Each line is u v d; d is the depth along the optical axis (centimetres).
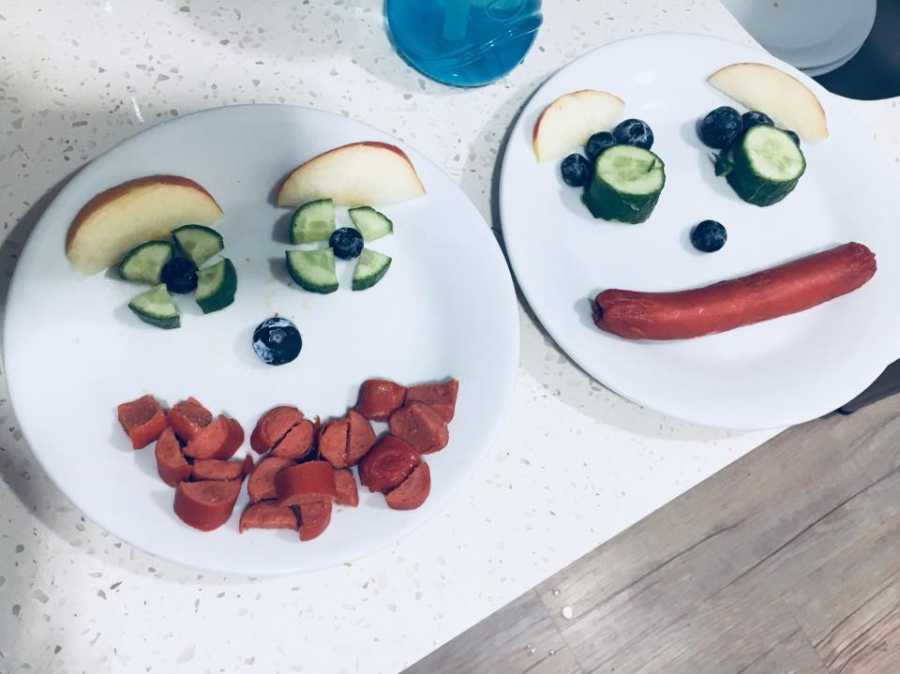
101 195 70
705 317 80
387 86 89
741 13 117
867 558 159
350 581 71
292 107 79
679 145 94
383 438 70
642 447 81
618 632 142
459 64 88
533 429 79
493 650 137
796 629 152
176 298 74
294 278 75
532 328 83
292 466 66
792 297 83
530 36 89
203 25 86
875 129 104
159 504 65
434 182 80
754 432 85
